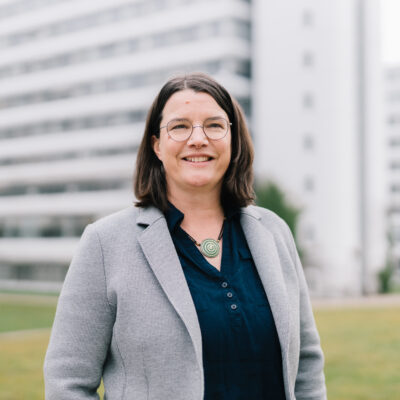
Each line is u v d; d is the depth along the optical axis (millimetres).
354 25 39281
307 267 36719
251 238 2033
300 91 37750
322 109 37500
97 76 45938
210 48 40125
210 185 1991
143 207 2018
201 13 40719
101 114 45719
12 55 50562
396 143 68188
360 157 39906
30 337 15609
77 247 1920
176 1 42281
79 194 46562
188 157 1950
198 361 1731
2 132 50750
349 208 37938
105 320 1833
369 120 40031
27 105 49938
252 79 39969
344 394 8062
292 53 38031
